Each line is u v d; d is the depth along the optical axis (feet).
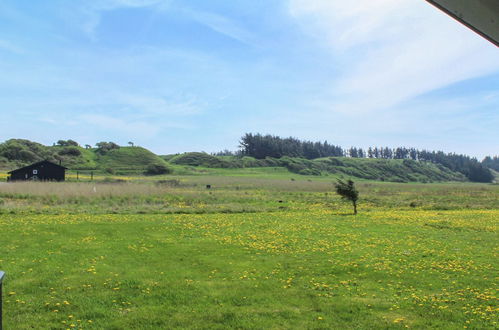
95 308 27.68
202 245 49.96
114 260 41.39
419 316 26.94
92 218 73.51
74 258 41.78
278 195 151.02
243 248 48.24
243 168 497.46
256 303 29.22
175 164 484.33
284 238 55.57
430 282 34.78
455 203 127.54
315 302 29.50
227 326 24.86
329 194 163.84
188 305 28.58
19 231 57.16
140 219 74.13
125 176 321.73
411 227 68.74
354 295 31.19
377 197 149.69
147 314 26.71
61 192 115.34
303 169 511.81
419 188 263.29
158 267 38.93
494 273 37.73
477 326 25.11
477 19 11.17
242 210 94.17
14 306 27.71
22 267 37.73
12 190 118.01
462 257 44.55
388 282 34.86
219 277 35.81
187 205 105.91
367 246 50.47
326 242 53.01
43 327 24.45
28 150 406.41
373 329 24.67
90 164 400.47
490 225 71.51
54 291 30.99
